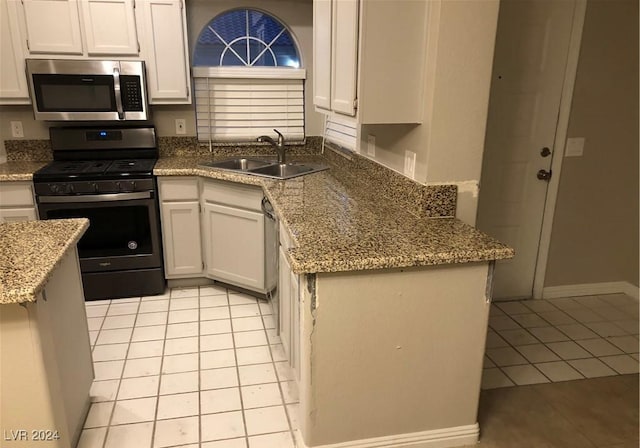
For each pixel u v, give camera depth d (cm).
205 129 365
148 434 198
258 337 274
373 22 188
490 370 247
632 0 283
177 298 323
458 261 167
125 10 303
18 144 337
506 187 304
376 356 175
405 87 198
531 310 313
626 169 313
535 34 279
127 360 250
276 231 242
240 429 202
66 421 174
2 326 146
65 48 301
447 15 185
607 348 269
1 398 153
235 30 359
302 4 356
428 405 187
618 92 297
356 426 183
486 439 198
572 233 320
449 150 200
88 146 337
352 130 306
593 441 199
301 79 368
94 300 319
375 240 176
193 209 322
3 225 194
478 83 195
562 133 297
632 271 331
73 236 181
